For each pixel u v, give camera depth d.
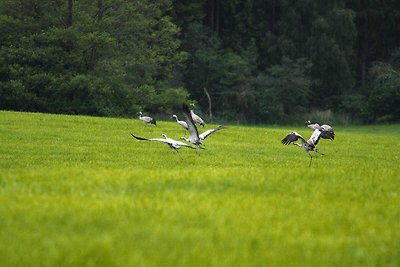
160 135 40.94
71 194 17.17
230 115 88.94
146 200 16.41
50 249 12.41
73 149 32.50
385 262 12.48
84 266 11.78
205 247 12.84
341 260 12.44
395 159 35.66
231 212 15.45
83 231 13.61
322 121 89.25
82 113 70.69
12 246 12.54
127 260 12.02
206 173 21.78
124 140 37.62
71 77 69.38
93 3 75.19
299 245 13.20
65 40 71.19
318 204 16.89
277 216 15.31
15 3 73.06
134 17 75.88
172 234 13.55
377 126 86.69
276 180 20.22
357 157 35.75
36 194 17.12
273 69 89.31
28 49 69.56
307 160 32.34
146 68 77.56
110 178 19.86
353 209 16.42
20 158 28.73
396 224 15.08
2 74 70.94
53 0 73.69
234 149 36.22
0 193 17.16
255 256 12.45
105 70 73.12
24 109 70.00
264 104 88.38
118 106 72.44
